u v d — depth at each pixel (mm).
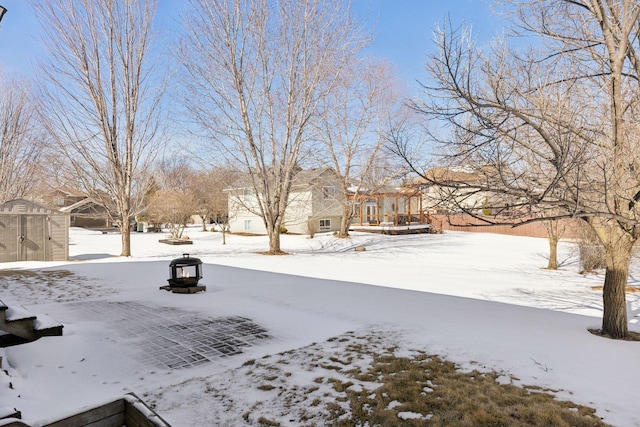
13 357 4469
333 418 3303
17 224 14797
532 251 22641
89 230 43094
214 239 32719
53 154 17422
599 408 3434
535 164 6348
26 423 2070
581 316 7199
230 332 5859
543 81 6445
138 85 18062
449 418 3293
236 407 3486
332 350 5035
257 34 19188
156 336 5629
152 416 2154
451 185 5434
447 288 10242
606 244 5984
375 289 9688
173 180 36469
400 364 4508
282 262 16406
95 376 4133
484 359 4656
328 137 26797
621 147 5648
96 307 7438
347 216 29172
